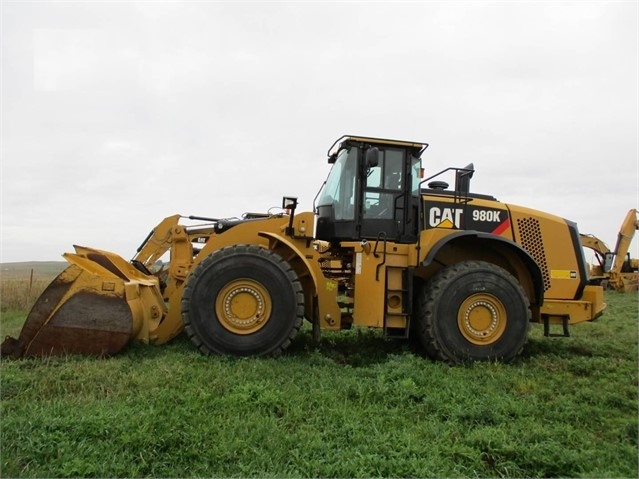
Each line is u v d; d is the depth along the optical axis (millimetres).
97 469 2504
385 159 5801
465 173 6102
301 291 4988
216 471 2574
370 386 3908
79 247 5012
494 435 3070
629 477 2666
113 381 3857
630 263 18281
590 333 7680
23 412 3168
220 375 4078
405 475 2596
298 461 2684
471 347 5164
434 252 5086
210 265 4941
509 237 5965
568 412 3574
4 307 10633
